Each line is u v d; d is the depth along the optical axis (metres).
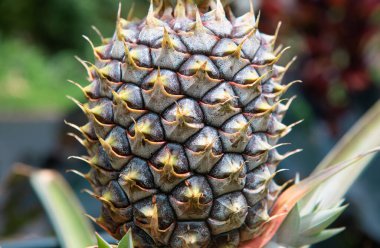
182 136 0.56
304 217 0.61
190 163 0.57
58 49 4.96
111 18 4.73
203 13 0.60
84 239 0.73
